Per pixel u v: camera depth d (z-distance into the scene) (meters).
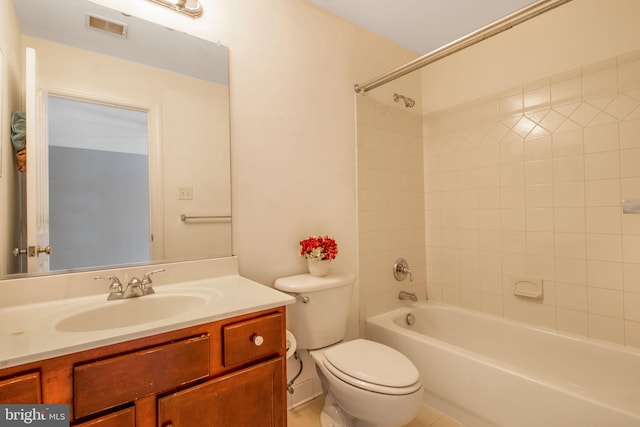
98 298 1.09
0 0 1.04
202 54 1.40
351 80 1.97
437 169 2.34
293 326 1.50
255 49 1.55
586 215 1.65
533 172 1.84
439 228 2.33
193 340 0.86
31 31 1.08
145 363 0.79
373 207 2.07
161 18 1.31
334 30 1.89
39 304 1.02
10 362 0.64
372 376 1.21
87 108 1.16
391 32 2.09
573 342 1.62
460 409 1.53
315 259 1.58
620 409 1.06
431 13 1.90
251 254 1.53
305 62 1.74
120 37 1.23
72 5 1.14
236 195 1.49
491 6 1.82
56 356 0.68
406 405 1.17
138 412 0.78
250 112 1.53
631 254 1.52
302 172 1.72
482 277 2.08
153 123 1.29
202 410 0.87
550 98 1.77
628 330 1.53
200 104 1.39
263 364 1.01
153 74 1.29
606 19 1.58
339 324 1.58
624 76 1.53
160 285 1.25
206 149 1.40
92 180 1.16
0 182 1.03
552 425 1.20
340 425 1.41
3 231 1.03
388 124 2.18
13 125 1.05
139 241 1.25
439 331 2.18
